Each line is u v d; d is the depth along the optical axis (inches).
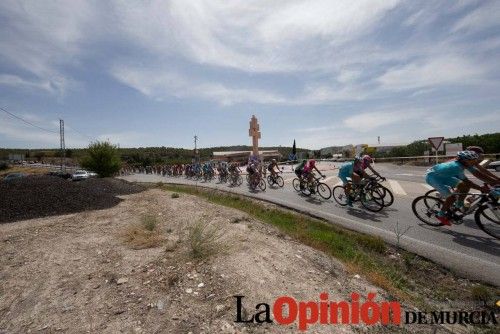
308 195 426.6
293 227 257.3
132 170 2674.7
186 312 107.6
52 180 514.9
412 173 671.1
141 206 366.0
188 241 184.5
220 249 162.6
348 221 269.1
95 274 144.0
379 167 967.6
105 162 1330.0
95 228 247.3
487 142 995.3
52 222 283.1
